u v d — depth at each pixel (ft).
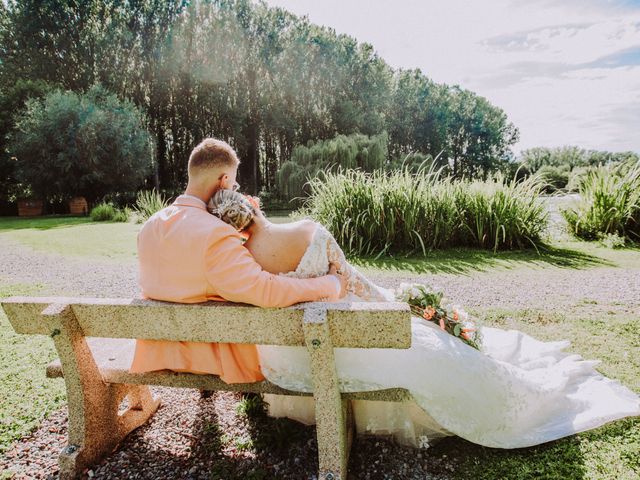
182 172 139.74
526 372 8.19
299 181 87.71
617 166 29.71
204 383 6.48
